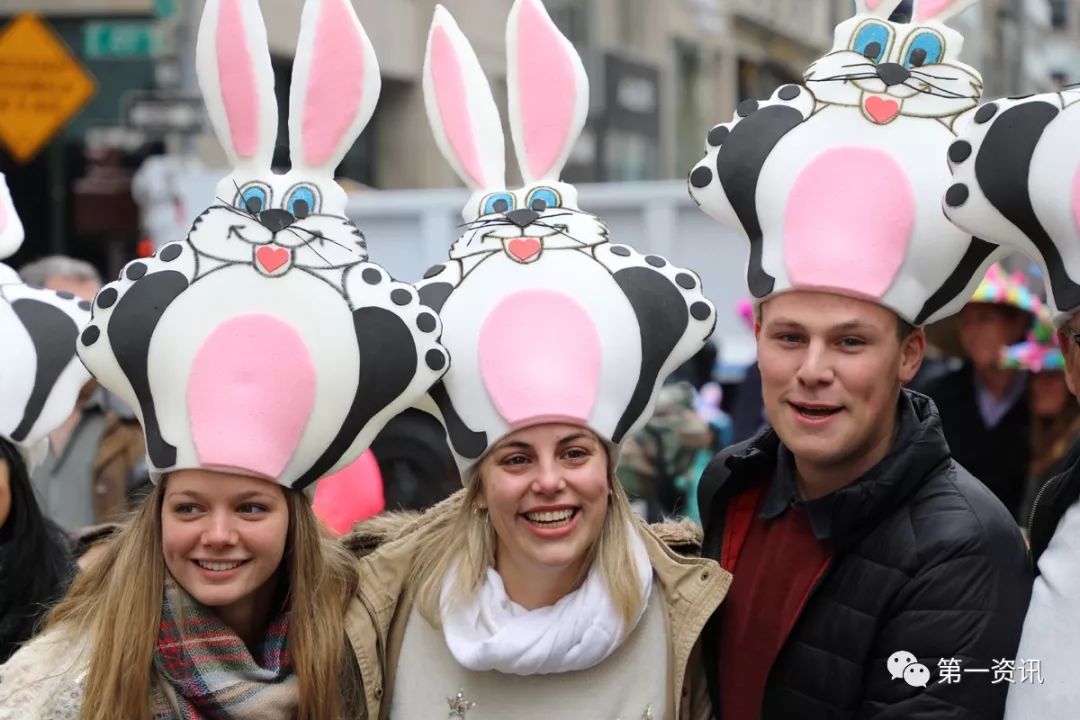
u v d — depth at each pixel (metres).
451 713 3.44
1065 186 3.04
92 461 5.54
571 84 3.68
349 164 15.30
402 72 15.32
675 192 10.30
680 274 3.54
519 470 3.36
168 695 3.35
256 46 3.42
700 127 23.11
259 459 3.26
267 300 3.31
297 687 3.40
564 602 3.38
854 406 3.36
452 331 3.43
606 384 3.37
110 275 11.41
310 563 3.43
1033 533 3.39
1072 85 3.27
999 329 5.98
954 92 3.44
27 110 9.42
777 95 3.55
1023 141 3.11
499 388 3.34
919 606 3.27
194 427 3.25
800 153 3.45
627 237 10.42
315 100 3.44
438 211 10.10
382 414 3.38
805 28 27.64
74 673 3.36
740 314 8.84
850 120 3.46
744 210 3.49
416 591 3.55
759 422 6.84
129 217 11.08
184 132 10.09
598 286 3.44
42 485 5.44
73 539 4.31
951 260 3.37
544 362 3.34
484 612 3.40
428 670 3.50
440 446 6.95
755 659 3.52
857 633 3.35
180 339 3.29
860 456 3.44
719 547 3.71
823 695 3.39
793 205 3.41
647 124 20.69
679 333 3.48
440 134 3.71
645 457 5.82
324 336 3.31
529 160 3.69
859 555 3.39
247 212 3.40
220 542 3.27
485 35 15.68
